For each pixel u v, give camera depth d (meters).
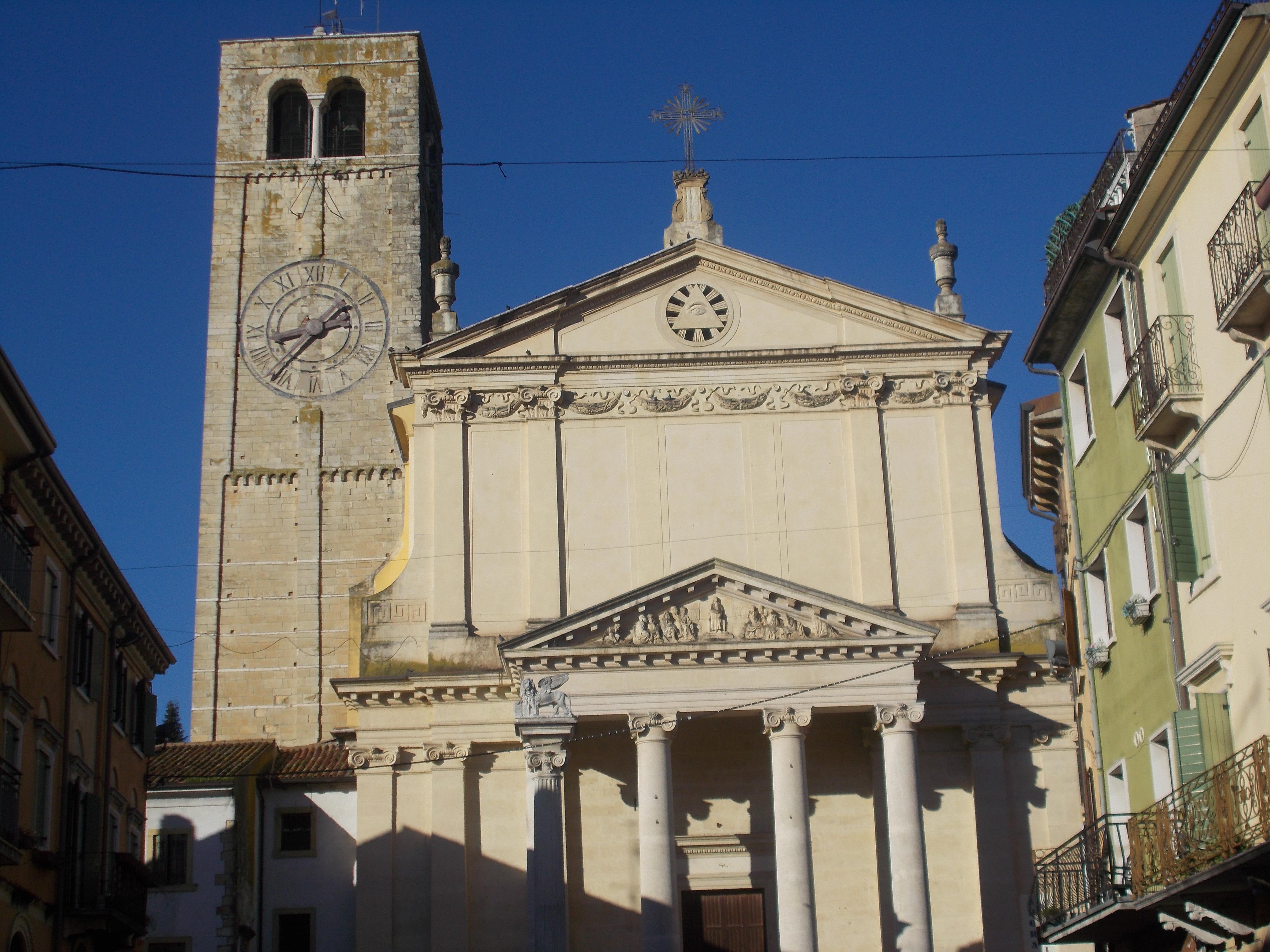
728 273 46.28
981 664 42.50
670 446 44.97
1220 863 22.98
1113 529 30.97
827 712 40.81
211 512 64.31
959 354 45.59
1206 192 26.20
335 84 71.19
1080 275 30.78
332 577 63.62
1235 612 25.44
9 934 30.92
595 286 45.88
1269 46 23.73
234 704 61.97
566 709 39.66
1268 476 24.11
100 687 38.47
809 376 45.50
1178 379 26.73
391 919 41.62
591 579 43.97
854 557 44.09
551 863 38.66
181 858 45.28
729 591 40.59
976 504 44.47
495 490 44.72
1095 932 29.19
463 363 45.38
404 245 68.12
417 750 42.97
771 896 42.47
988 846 41.53
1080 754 39.50
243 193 68.62
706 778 43.06
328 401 65.88
